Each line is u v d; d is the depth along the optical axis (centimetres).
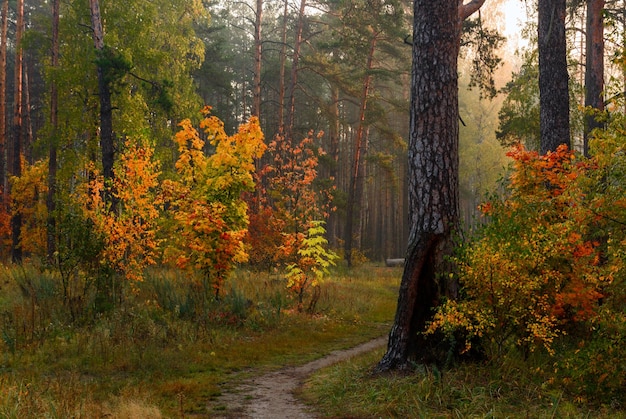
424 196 785
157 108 2206
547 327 737
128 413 607
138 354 939
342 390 729
